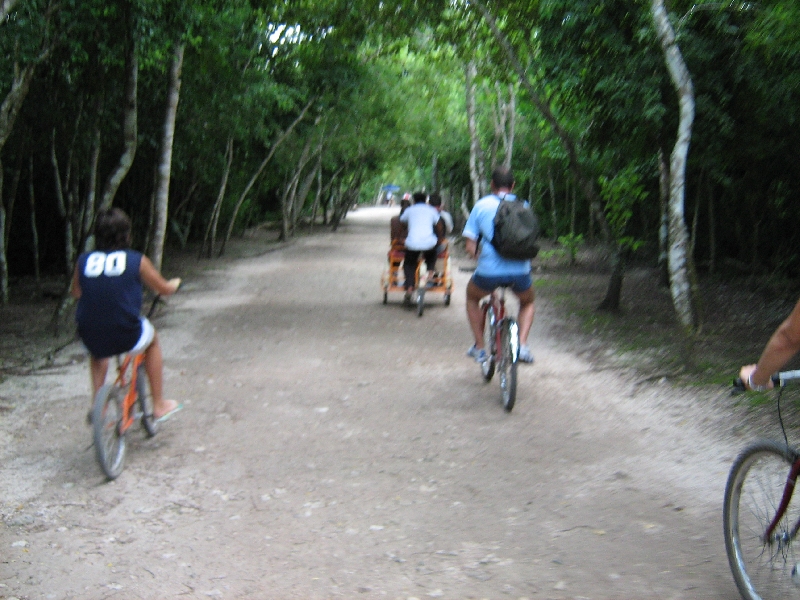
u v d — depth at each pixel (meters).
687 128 8.32
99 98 12.66
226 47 16.33
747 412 6.39
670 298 13.55
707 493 4.97
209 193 26.59
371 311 12.90
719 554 4.16
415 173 61.31
